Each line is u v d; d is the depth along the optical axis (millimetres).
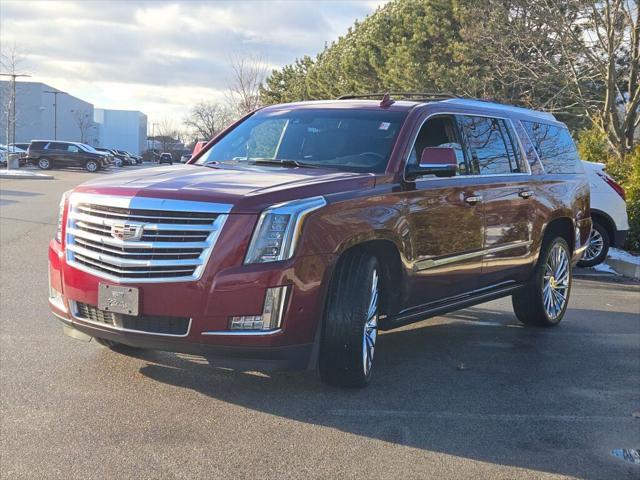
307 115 6270
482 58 22500
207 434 4258
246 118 6773
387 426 4496
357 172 5312
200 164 6070
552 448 4270
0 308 7270
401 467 3922
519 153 6965
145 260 4441
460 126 6234
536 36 18125
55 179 34844
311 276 4461
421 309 5652
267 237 4363
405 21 27766
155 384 5090
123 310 4473
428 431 4445
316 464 3912
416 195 5375
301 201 4508
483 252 6188
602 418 4801
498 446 4266
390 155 5434
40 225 14586
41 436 4152
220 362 4449
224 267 4328
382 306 5363
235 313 4316
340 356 4777
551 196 7246
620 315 8289
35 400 4711
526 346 6680
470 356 6262
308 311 4473
